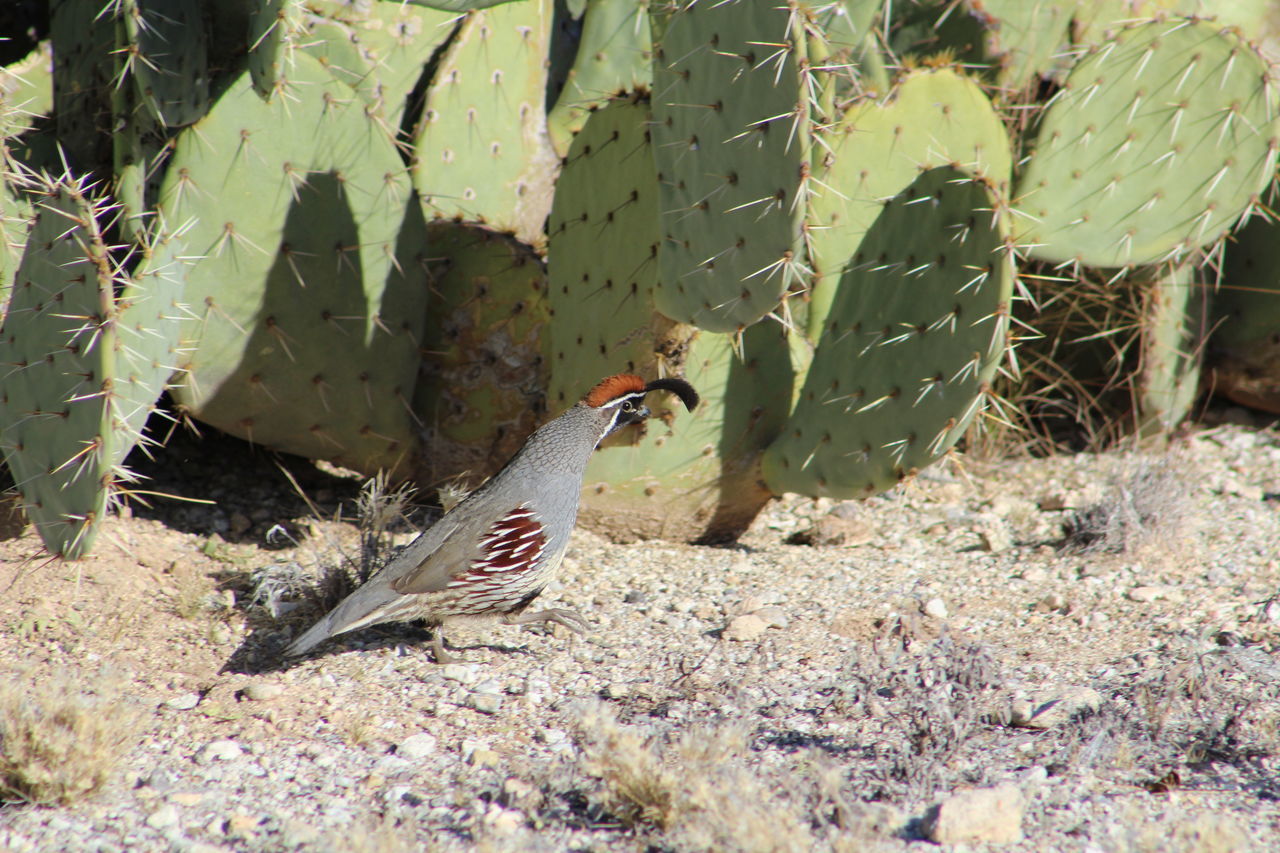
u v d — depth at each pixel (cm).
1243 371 1496
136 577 1031
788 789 675
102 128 1140
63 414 926
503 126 1325
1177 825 634
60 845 642
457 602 891
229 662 912
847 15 964
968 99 1167
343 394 1128
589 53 1346
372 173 1091
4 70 1155
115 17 948
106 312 887
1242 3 1455
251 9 938
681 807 658
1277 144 1184
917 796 687
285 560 1089
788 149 862
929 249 1007
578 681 893
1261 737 755
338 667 912
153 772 738
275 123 1038
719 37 902
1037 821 656
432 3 1059
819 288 1205
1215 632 937
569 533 926
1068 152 1223
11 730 696
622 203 1092
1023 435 1498
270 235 1052
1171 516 1180
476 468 1226
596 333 1137
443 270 1211
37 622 941
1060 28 1382
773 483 1173
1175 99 1197
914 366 1020
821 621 996
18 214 1134
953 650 827
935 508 1320
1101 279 1429
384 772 746
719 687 870
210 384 1078
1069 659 905
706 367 1126
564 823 675
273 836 655
